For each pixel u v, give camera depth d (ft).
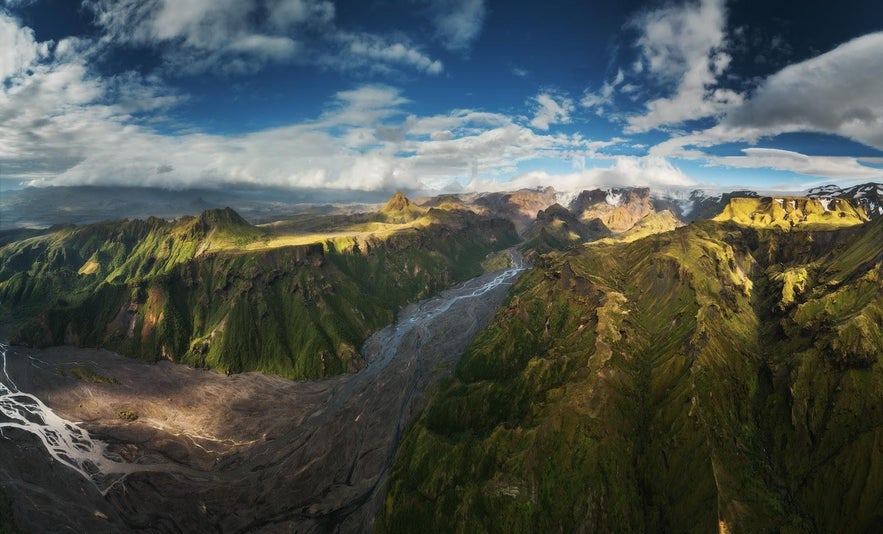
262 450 631.97
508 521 463.83
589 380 586.04
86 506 525.75
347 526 499.10
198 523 507.30
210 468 596.29
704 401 520.83
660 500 454.40
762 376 570.87
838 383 487.20
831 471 426.92
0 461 586.04
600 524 450.71
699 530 410.11
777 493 442.50
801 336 580.71
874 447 414.00
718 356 584.40
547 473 494.18
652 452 494.59
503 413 609.42
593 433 518.37
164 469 591.37
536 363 652.48
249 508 526.98
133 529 497.46
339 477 574.15
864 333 499.10
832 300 594.24
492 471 509.76
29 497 532.73
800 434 477.77
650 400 562.66
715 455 461.78
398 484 541.75
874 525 376.68
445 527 470.80
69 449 620.49
